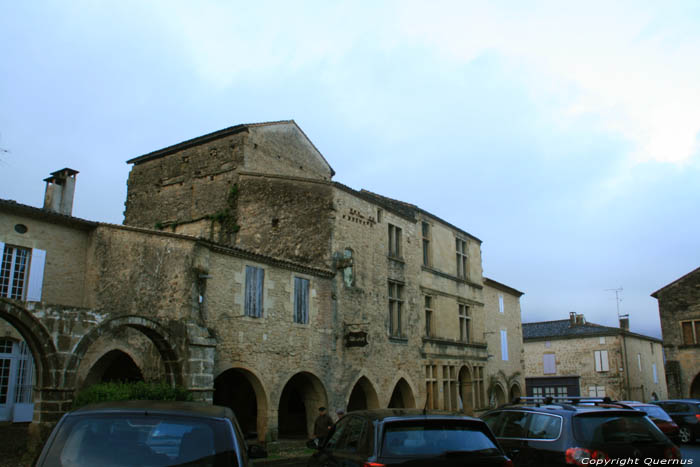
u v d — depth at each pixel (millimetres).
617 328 47219
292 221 22094
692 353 34531
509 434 9070
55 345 12680
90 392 12664
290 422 23469
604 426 8008
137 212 27812
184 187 26406
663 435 8289
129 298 16797
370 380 21812
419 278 26453
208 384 14969
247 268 17578
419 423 6699
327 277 20594
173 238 16375
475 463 6352
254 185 23562
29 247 17281
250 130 25531
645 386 48875
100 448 4691
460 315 30000
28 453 12211
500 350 34062
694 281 35406
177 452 4750
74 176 20953
